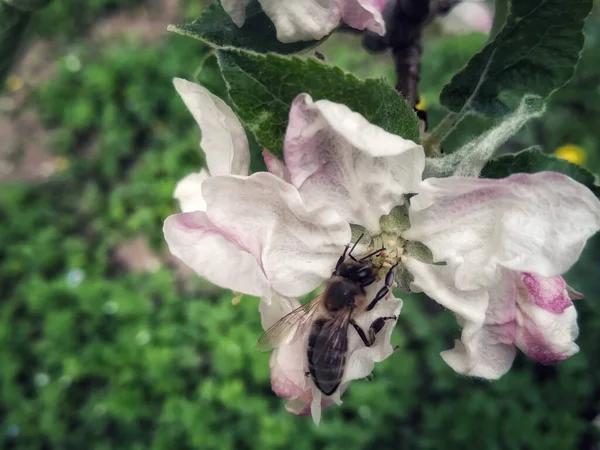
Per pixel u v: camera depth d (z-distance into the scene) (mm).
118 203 243
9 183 261
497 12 48
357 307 49
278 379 51
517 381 188
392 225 46
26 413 206
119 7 316
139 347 206
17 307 228
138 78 272
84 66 289
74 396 209
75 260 232
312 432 186
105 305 215
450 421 186
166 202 240
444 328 196
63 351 212
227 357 195
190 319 206
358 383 191
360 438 185
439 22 87
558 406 187
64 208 255
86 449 201
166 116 269
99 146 273
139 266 237
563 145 221
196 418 191
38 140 281
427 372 200
